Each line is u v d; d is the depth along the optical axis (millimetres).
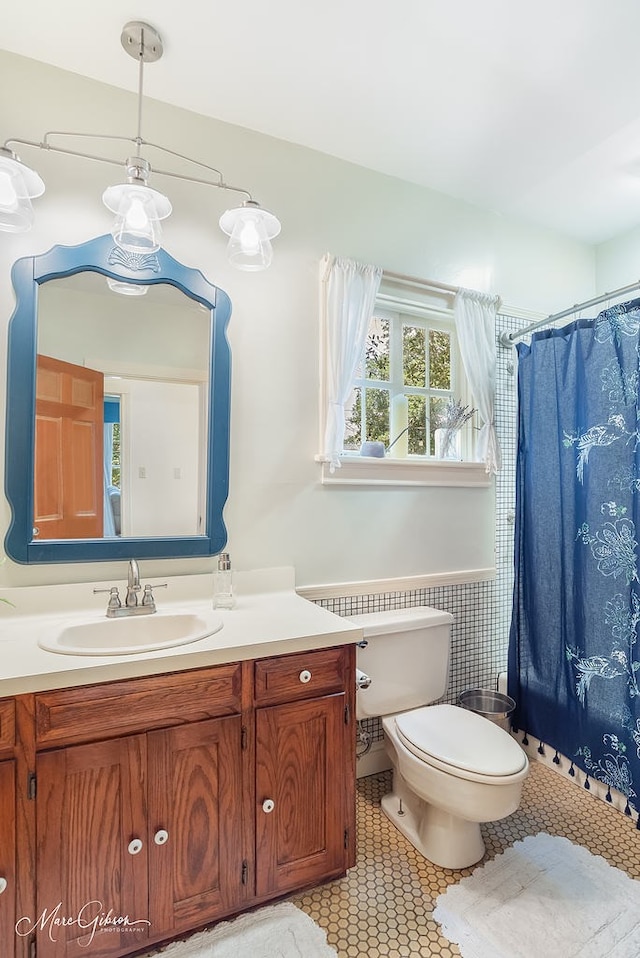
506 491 2438
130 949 1184
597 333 1942
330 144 1927
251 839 1304
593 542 1938
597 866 1562
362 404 2141
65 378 1552
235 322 1795
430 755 1520
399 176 2135
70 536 1548
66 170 1562
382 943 1286
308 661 1371
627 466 1817
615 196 2293
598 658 1917
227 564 1631
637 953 1258
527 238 2514
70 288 1562
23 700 1068
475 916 1369
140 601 1581
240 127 1817
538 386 2195
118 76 1593
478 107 1727
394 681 1864
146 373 1651
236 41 1454
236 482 1792
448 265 2273
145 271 1643
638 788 1760
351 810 1447
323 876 1418
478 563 2352
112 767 1146
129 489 1624
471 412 2289
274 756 1324
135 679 1164
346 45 1465
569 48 1467
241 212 1478
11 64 1506
